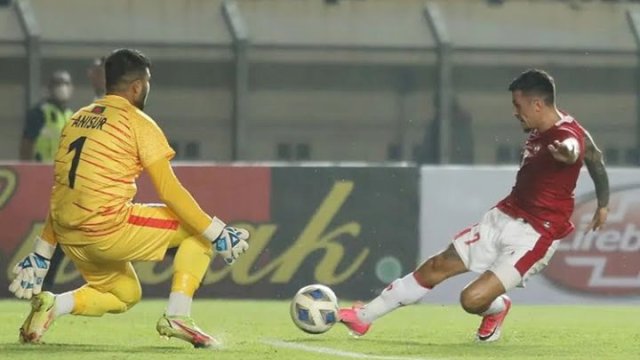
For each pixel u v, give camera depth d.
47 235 26.02
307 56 70.62
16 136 66.88
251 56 70.00
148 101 69.00
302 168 43.09
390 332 31.70
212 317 36.22
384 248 43.34
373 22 71.50
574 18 73.06
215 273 42.75
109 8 69.25
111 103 25.14
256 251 42.91
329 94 70.81
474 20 72.25
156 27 69.38
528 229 26.97
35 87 67.06
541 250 27.02
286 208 43.03
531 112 26.88
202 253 25.36
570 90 72.06
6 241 42.38
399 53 71.06
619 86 72.38
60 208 25.16
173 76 69.19
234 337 29.50
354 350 26.42
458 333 31.77
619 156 72.19
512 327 33.75
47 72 68.12
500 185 43.69
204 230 24.89
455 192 43.56
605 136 72.19
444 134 69.81
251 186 42.97
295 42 70.56
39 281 26.02
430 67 71.12
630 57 72.50
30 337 25.69
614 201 43.47
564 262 43.41
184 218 24.86
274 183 43.03
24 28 67.50
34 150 50.72
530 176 26.98
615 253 43.50
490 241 27.33
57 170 25.28
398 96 71.19
